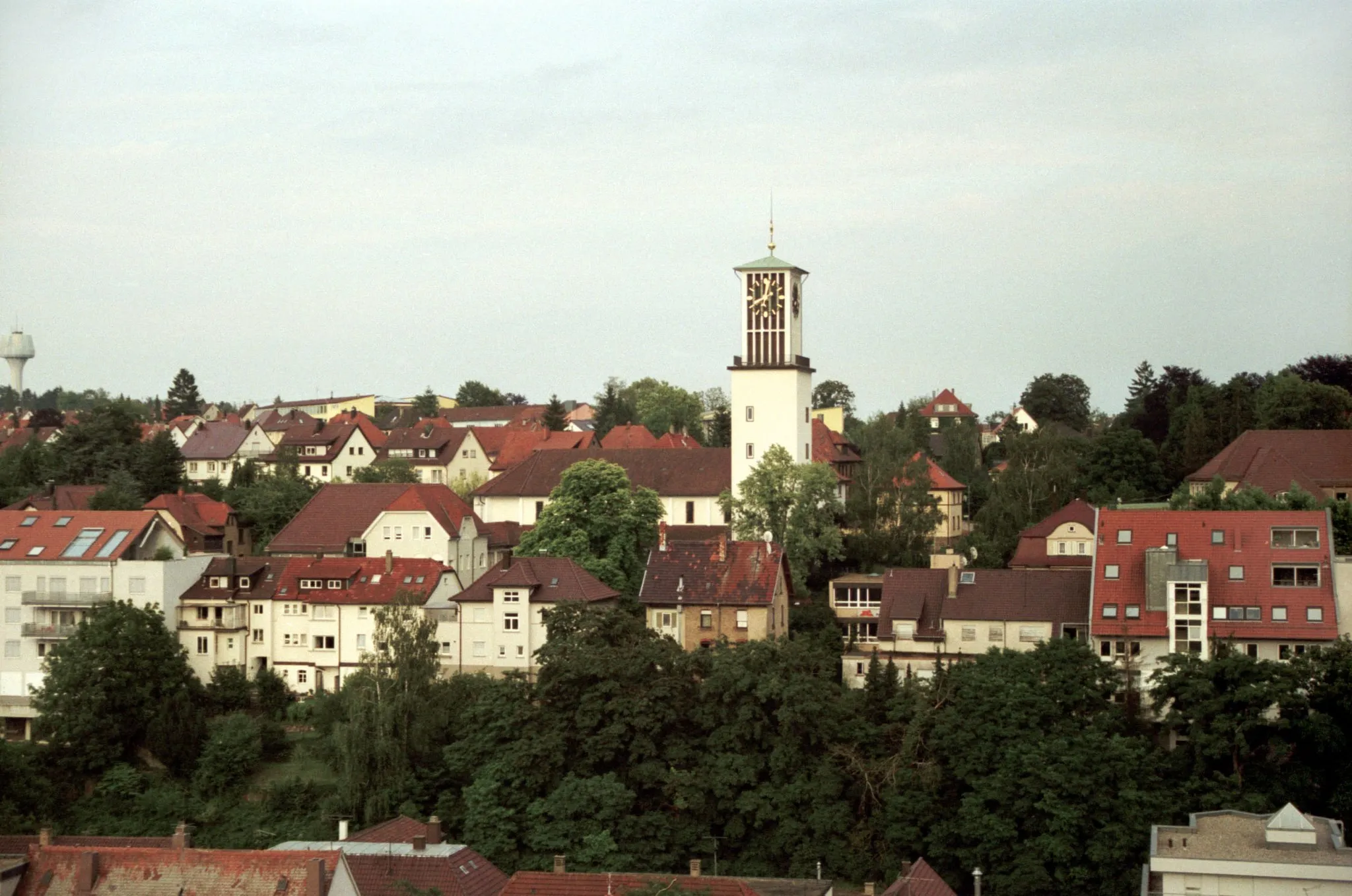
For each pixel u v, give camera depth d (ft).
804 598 492.13
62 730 410.31
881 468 540.11
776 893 284.41
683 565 458.09
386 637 408.26
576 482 489.67
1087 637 410.31
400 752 385.29
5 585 468.75
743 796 361.92
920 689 378.32
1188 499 476.95
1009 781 339.16
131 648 425.69
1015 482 584.40
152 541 486.38
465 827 363.35
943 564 482.69
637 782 371.97
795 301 552.00
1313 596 390.01
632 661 385.50
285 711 446.60
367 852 298.15
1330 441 546.67
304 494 617.62
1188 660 352.08
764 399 543.80
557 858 309.22
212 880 278.87
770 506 500.33
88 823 392.06
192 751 413.39
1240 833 287.89
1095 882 330.54
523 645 444.55
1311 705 346.95
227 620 465.47
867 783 356.79
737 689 373.61
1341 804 332.80
